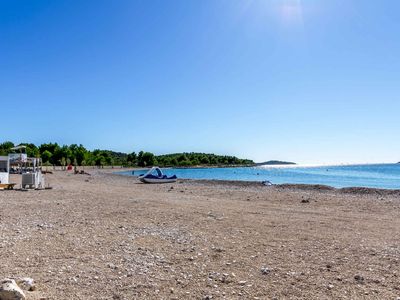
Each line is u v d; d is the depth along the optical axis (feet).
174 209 60.39
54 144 516.73
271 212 59.36
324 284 22.62
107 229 40.91
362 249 32.24
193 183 153.69
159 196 87.76
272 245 33.65
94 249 31.07
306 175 304.09
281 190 113.50
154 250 31.07
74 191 99.30
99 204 67.00
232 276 24.00
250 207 66.39
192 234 38.50
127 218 49.83
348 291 21.43
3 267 25.17
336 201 80.23
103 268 25.46
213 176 295.07
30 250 30.22
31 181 104.88
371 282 23.07
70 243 33.24
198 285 22.24
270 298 20.27
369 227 45.03
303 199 82.74
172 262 27.32
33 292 20.25
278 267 26.27
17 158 232.53
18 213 53.67
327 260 28.37
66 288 21.24
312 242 35.17
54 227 41.75
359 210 64.54
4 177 126.82
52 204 66.23
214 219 49.75
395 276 24.35
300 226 45.01
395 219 52.85
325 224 46.96
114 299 19.83
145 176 157.38
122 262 27.14
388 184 176.14
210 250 31.30
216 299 20.03
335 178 246.47
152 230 40.63
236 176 289.53
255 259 28.50
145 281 22.82
